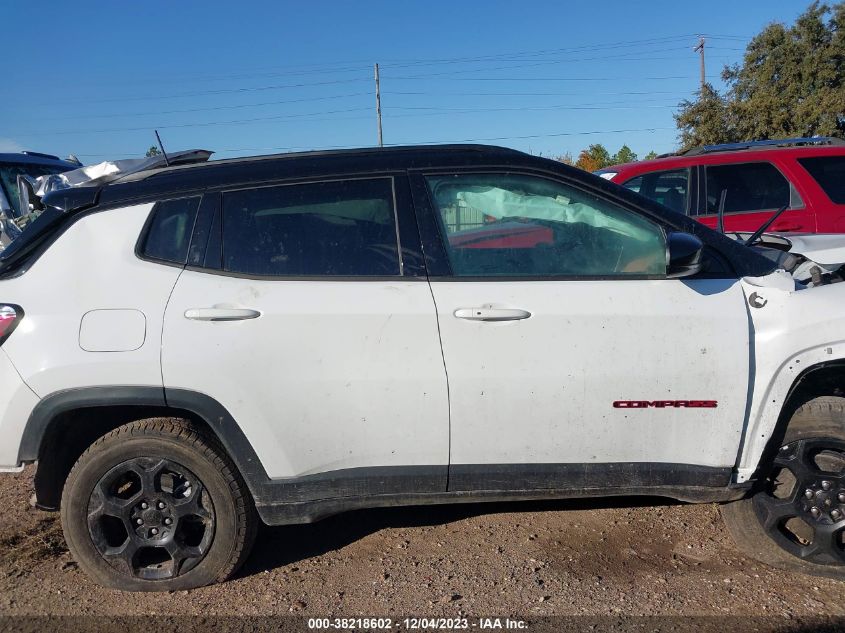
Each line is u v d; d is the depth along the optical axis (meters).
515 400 3.02
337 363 2.98
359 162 3.21
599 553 3.49
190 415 3.20
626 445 3.08
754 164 6.59
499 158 3.21
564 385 3.01
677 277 3.04
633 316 3.02
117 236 3.10
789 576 3.23
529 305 3.01
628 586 3.20
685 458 3.11
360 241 3.11
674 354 3.02
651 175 6.88
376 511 4.04
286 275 3.06
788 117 29.34
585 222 3.16
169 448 3.07
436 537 3.72
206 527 3.17
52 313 2.99
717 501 3.21
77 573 3.42
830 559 3.17
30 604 3.17
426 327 2.99
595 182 3.17
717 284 3.11
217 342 2.96
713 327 3.03
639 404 3.04
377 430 3.03
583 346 3.00
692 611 3.00
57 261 3.07
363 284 3.04
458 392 3.00
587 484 3.14
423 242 3.10
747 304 3.10
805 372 3.09
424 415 3.02
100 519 3.16
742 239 4.41
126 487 3.30
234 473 3.13
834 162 6.52
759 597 3.08
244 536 3.19
